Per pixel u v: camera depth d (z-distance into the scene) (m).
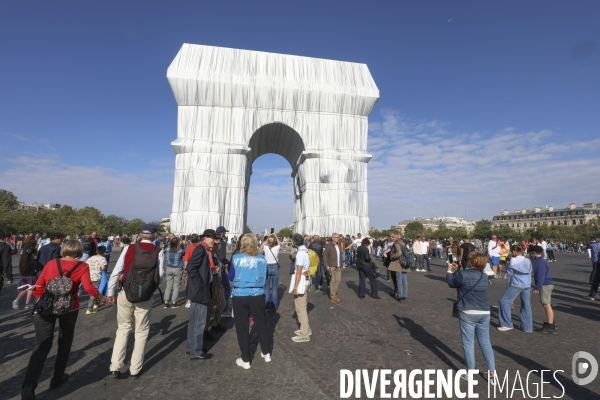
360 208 31.45
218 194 28.72
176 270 9.84
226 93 29.58
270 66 30.91
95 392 4.61
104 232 71.62
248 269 5.63
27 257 9.59
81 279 4.81
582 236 73.25
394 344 6.65
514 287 7.74
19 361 5.70
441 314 9.13
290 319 8.52
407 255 10.87
